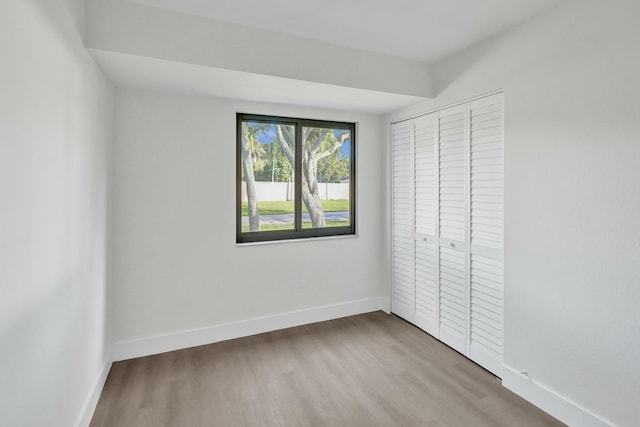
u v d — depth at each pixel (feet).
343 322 10.62
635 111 5.05
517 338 6.93
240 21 6.87
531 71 6.55
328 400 6.77
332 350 8.82
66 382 4.94
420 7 6.29
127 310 8.27
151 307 8.51
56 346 4.56
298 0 6.12
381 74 8.45
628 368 5.20
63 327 4.81
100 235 6.87
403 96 8.91
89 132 6.04
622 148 5.21
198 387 7.18
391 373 7.75
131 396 6.84
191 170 8.81
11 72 3.37
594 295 5.61
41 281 4.09
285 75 7.41
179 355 8.52
